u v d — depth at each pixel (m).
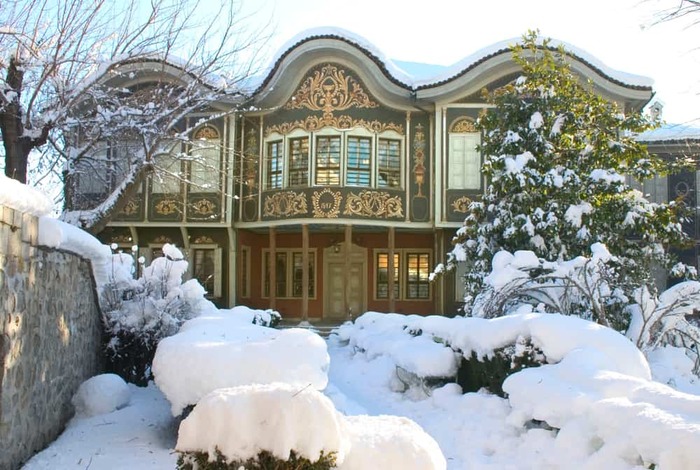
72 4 11.57
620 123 14.27
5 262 5.57
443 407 8.51
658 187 22.22
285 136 21.67
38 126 11.59
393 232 21.50
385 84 21.09
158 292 10.49
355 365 12.60
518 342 7.62
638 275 13.03
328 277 23.72
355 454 4.07
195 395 6.10
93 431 7.07
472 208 14.66
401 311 23.23
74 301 8.05
